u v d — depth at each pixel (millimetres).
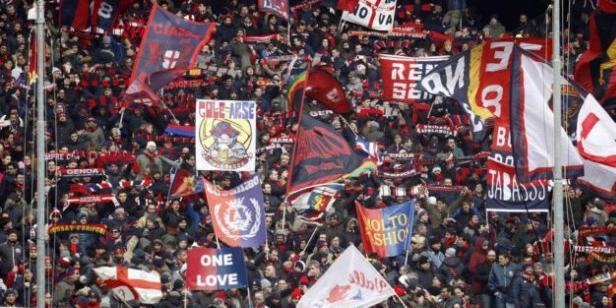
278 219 106000
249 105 107062
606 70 116000
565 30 132875
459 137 117250
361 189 109438
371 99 121188
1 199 108562
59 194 108688
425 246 104750
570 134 108625
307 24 129125
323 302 95312
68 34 123875
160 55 116562
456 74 101688
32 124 115062
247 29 126562
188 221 106750
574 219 109438
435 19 132875
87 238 101938
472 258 102938
